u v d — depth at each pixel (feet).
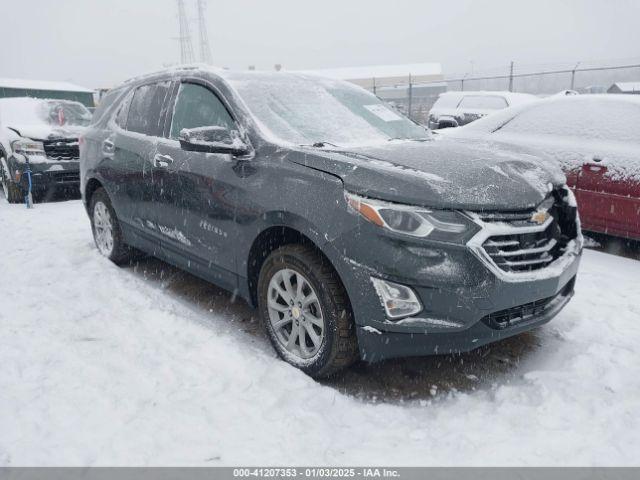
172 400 8.64
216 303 13.23
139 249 14.55
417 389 9.37
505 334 8.64
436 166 9.12
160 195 12.50
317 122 11.39
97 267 15.42
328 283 8.81
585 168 16.30
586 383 9.09
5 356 9.97
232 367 9.68
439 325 8.10
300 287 9.41
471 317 8.11
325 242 8.60
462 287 8.00
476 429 8.10
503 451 7.53
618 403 8.51
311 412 8.39
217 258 11.10
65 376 9.32
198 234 11.44
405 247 8.05
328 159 9.10
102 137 15.29
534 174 9.66
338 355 8.95
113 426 7.97
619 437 7.73
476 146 11.27
